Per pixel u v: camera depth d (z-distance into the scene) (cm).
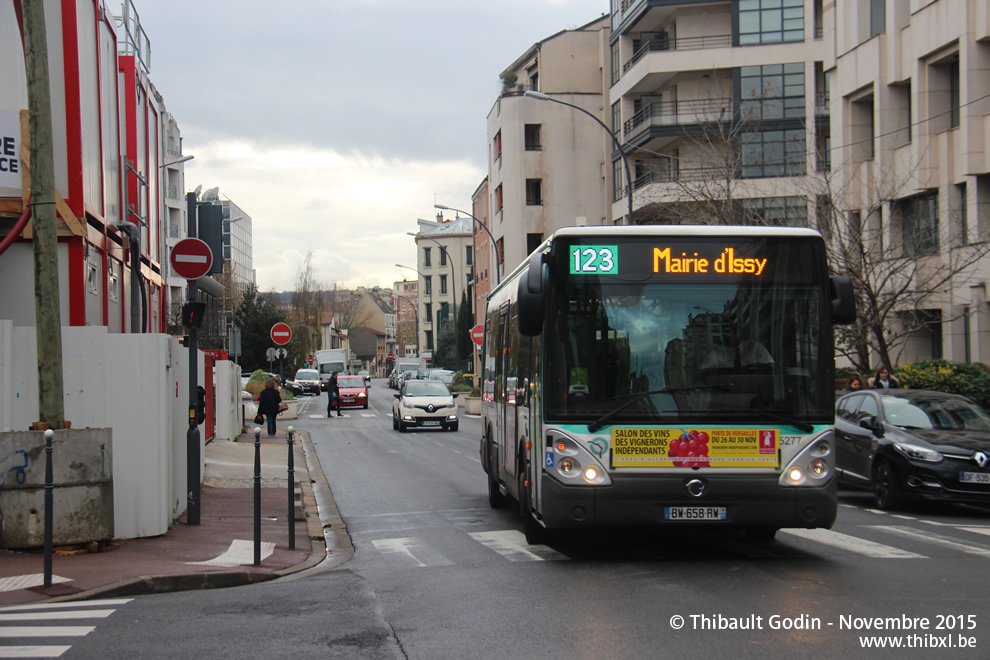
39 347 952
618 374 877
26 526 922
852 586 766
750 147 3962
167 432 1049
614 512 858
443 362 9775
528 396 996
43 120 949
